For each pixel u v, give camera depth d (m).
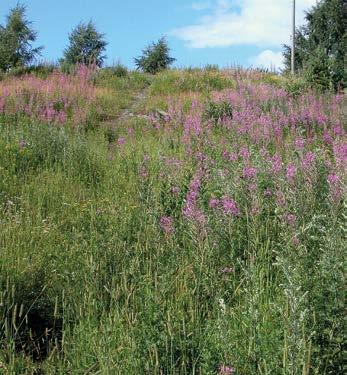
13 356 4.32
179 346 4.20
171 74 26.61
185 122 15.41
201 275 5.43
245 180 6.94
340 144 9.73
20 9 41.03
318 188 6.80
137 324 4.41
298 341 3.51
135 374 4.04
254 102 16.69
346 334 3.89
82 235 6.46
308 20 46.53
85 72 26.64
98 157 12.02
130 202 8.27
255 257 5.69
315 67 21.53
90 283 5.33
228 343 3.87
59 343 4.98
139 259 5.95
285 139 12.31
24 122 15.66
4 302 5.02
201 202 6.52
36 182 9.71
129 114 20.48
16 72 29.17
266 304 4.66
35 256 6.02
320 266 4.57
